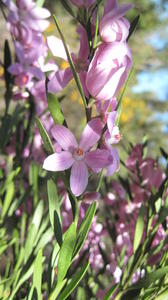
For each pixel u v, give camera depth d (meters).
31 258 0.15
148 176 0.21
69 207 0.21
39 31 0.21
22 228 0.19
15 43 0.20
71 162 0.12
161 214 0.15
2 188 0.20
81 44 0.13
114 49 0.12
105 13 0.13
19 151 0.21
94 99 0.13
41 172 0.21
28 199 0.22
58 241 0.12
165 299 0.14
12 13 0.20
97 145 0.13
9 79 0.21
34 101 0.22
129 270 0.15
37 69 0.21
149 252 0.15
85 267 0.12
